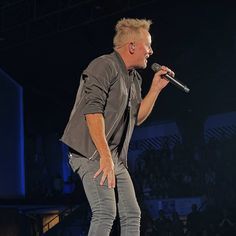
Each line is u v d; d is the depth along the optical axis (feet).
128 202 7.37
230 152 42.70
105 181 6.85
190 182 42.27
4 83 45.50
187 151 45.01
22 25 38.14
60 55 42.42
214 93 42.57
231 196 39.65
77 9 37.01
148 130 50.34
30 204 43.78
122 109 7.22
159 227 38.19
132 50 7.39
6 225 42.32
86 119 6.72
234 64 39.40
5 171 45.01
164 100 45.39
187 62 40.47
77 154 7.12
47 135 52.75
